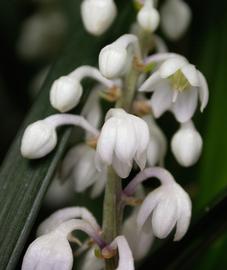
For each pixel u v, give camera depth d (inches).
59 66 5.1
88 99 5.0
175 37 5.8
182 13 5.7
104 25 4.8
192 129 4.7
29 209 4.3
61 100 4.5
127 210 5.3
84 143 5.0
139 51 4.6
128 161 4.0
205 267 5.5
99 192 5.0
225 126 5.7
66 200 6.9
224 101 5.8
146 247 4.9
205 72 6.0
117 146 3.9
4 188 4.5
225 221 4.8
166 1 5.7
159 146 5.0
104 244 4.3
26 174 4.5
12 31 8.2
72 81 4.5
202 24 6.3
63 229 4.1
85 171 4.9
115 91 4.7
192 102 4.6
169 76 4.6
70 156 5.0
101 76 4.7
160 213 4.2
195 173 6.0
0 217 4.3
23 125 4.8
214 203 4.7
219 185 5.6
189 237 4.8
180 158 4.7
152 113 4.8
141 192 5.0
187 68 4.3
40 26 8.1
